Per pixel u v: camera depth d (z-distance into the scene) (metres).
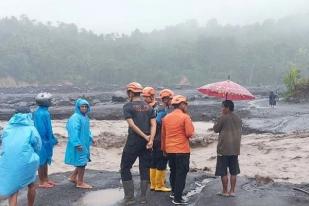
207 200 7.32
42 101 8.23
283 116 30.73
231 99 7.21
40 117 8.21
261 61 150.88
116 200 7.62
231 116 7.25
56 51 154.75
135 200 7.53
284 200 7.29
